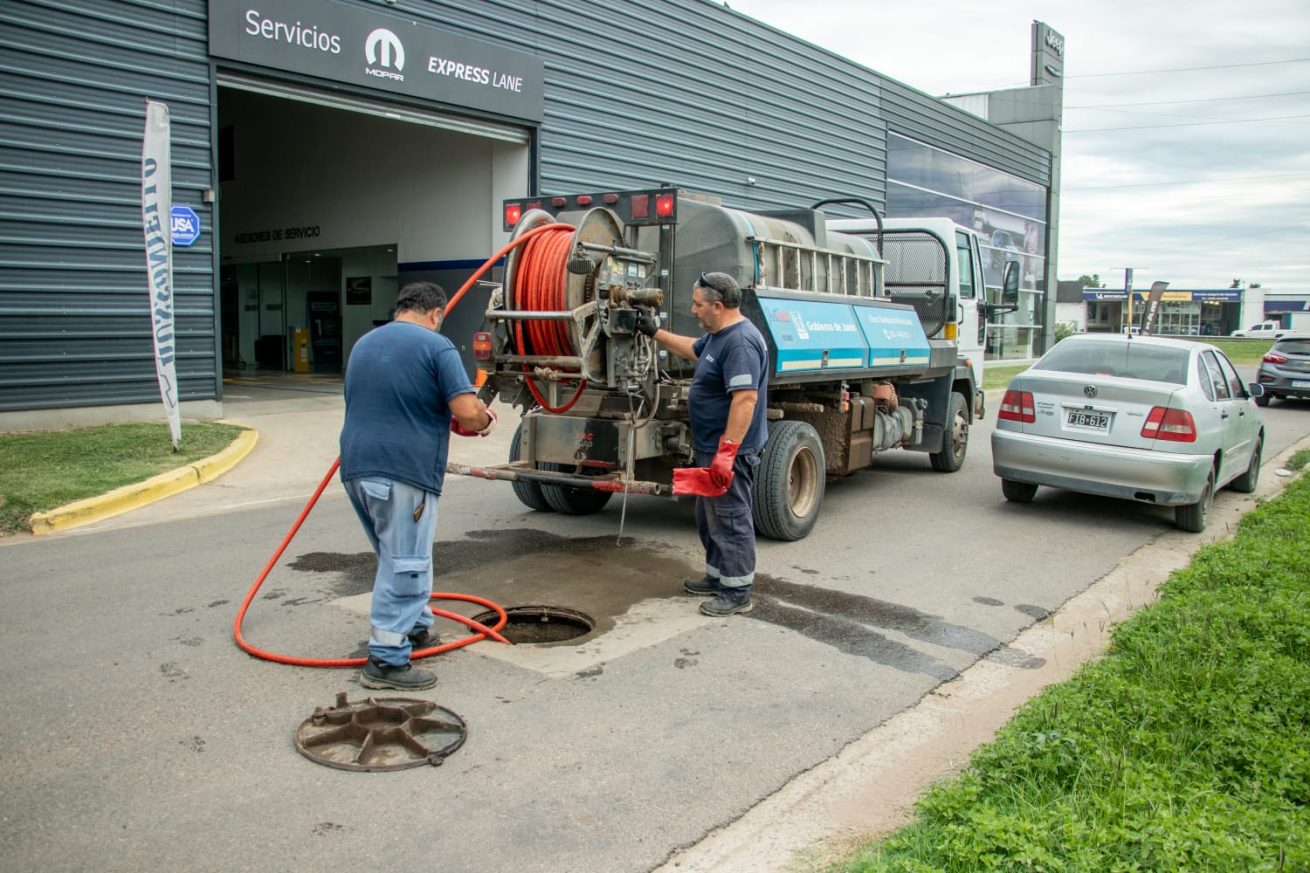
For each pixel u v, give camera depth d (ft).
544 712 14.19
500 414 48.42
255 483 30.66
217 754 12.61
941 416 34.96
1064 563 23.62
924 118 86.02
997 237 101.60
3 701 14.07
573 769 12.51
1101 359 28.84
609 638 17.42
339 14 41.19
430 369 14.40
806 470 25.39
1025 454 28.27
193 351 38.91
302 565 21.48
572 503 26.78
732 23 62.54
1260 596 18.29
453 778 12.16
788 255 25.08
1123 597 20.95
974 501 31.01
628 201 22.67
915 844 10.23
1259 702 13.67
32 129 33.99
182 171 37.81
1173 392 26.53
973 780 11.28
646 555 23.02
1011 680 16.10
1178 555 24.79
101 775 12.00
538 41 49.90
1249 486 34.04
